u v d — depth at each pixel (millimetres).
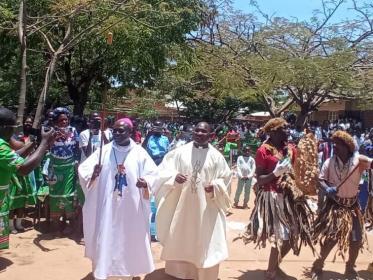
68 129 7637
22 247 7027
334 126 25219
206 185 5520
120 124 5410
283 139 5668
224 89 22938
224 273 6203
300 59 20625
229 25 24922
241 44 24672
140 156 5453
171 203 5695
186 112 36812
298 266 6535
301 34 23641
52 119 7582
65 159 7516
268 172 5562
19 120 8211
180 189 5645
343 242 5723
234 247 7453
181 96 29047
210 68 23016
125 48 13336
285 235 5469
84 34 9617
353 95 23406
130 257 5238
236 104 35406
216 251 5465
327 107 38812
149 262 5344
